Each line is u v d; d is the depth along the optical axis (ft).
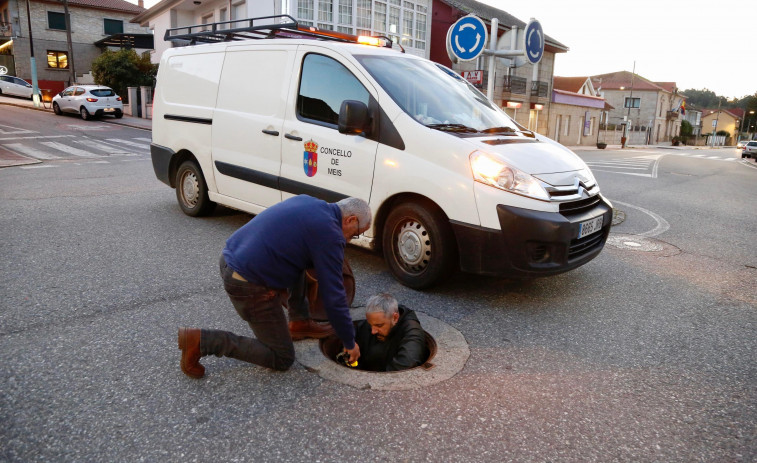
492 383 9.39
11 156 40.42
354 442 7.63
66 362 9.57
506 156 12.60
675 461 7.50
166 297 12.79
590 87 147.64
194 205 20.45
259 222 8.50
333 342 11.13
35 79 93.76
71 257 15.53
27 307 11.86
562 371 9.97
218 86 18.19
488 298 13.58
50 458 7.08
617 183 40.42
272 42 16.63
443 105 14.62
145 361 9.73
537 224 11.87
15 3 117.91
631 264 17.37
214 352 8.84
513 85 103.14
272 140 16.12
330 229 8.26
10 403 8.27
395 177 13.28
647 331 12.00
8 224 19.03
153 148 21.22
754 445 7.94
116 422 7.91
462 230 12.36
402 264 13.94
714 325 12.49
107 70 94.94
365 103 13.99
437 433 7.90
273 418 8.14
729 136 331.16
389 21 72.69
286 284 8.59
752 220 26.66
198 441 7.55
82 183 28.81
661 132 230.07
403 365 10.04
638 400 9.07
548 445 7.73
